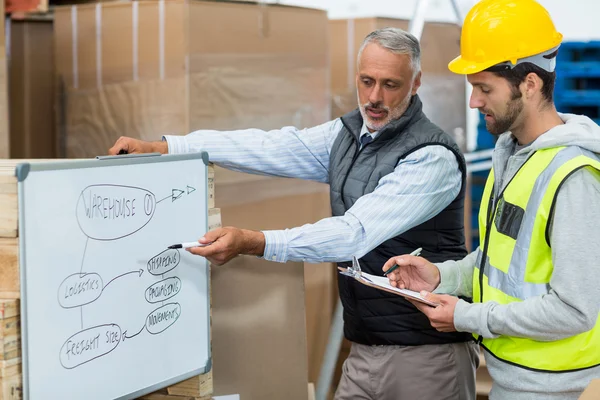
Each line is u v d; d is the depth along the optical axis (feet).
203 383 6.80
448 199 7.66
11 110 10.62
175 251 6.38
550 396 6.07
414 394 7.91
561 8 15.85
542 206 5.95
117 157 5.86
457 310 6.32
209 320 6.82
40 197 5.24
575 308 5.69
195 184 6.57
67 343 5.49
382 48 7.52
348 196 7.84
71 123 9.73
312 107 9.98
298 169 8.38
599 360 6.03
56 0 10.42
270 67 9.46
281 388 7.97
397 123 7.63
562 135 5.97
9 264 5.21
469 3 12.71
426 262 7.09
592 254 5.71
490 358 6.42
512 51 6.08
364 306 7.89
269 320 7.94
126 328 5.95
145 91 8.98
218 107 9.00
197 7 8.70
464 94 12.23
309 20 9.88
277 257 7.00
